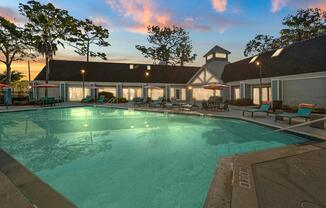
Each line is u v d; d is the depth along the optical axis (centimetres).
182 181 531
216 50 3366
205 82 3284
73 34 3759
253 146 865
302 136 872
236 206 325
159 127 1316
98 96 3469
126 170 604
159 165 643
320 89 1733
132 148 838
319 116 973
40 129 1234
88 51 4347
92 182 527
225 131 1188
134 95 3709
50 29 3416
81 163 663
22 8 3195
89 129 1241
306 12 4084
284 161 523
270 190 376
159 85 3766
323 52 1841
